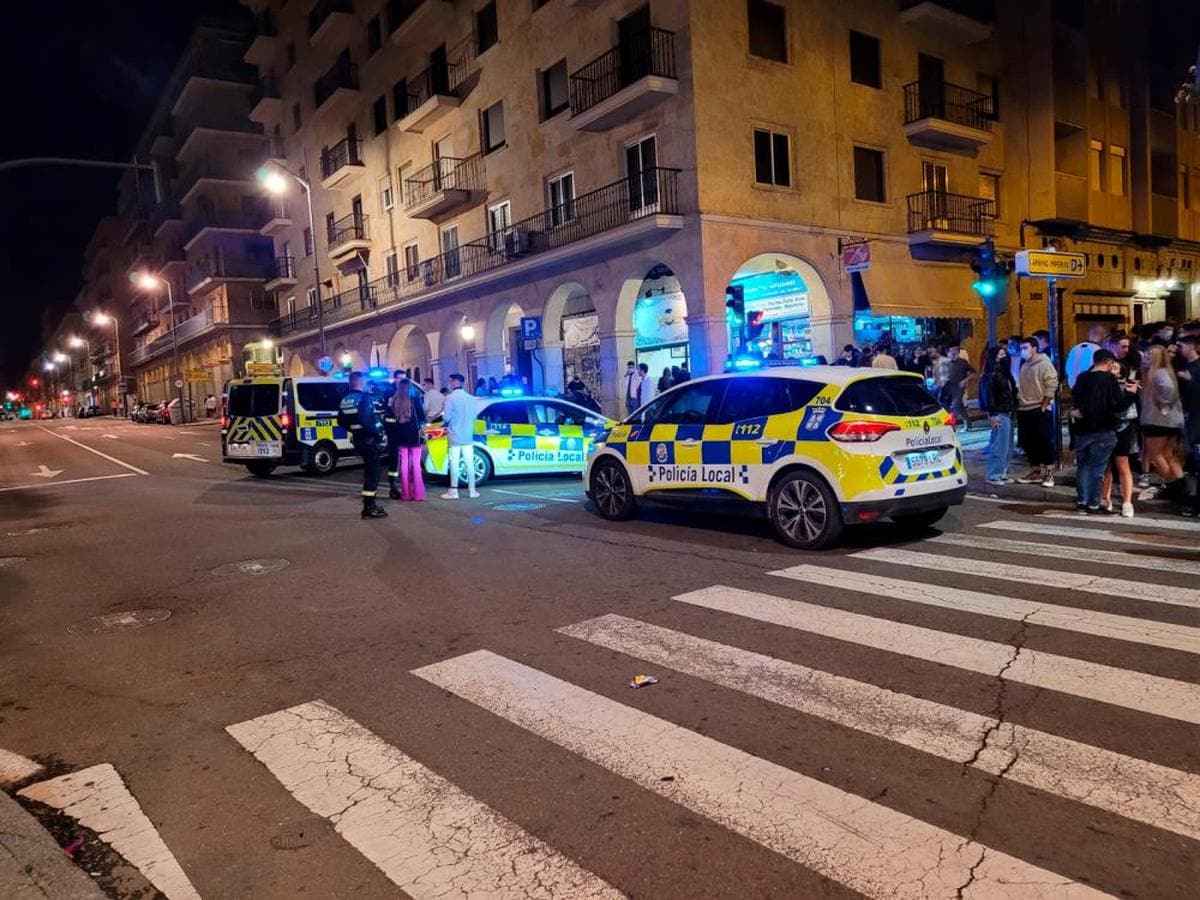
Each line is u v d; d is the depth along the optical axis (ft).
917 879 8.78
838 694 13.79
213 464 69.62
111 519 38.63
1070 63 84.89
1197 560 21.17
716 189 60.64
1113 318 91.97
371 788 11.48
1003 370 34.53
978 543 24.36
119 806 11.39
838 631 16.94
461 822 10.45
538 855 9.62
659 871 9.19
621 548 26.12
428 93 90.99
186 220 190.08
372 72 104.32
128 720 14.46
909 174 73.97
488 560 25.35
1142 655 14.73
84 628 20.33
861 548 24.40
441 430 44.78
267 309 172.24
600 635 17.53
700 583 21.33
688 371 61.26
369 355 113.60
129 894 9.34
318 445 55.72
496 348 86.89
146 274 212.84
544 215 75.87
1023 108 82.84
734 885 8.86
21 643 19.38
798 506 24.61
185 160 183.83
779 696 13.84
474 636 17.98
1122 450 27.61
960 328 78.28
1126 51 91.97
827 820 10.03
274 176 99.30
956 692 13.62
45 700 15.65
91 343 372.38
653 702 13.89
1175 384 28.45
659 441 28.89
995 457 34.30
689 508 28.22
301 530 32.65
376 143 105.09
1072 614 17.16
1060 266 35.09
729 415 26.99
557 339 77.51
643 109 63.72
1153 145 95.55
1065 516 28.17
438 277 93.91
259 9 139.54
